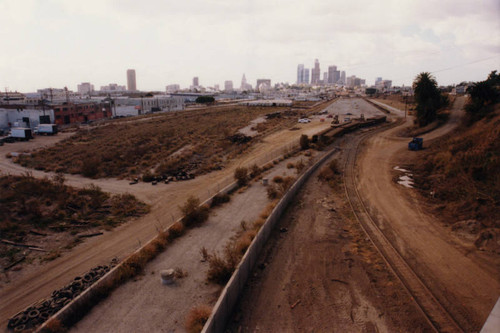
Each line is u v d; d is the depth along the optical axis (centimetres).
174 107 14912
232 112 12000
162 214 2561
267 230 1980
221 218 2311
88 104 10519
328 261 1730
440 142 4950
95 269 1634
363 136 6312
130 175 3866
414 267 1672
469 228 2073
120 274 1485
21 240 2044
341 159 4438
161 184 3472
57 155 5066
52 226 2259
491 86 6016
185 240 1953
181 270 1593
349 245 1923
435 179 3256
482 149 3188
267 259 1747
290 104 14662
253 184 3209
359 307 1345
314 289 1472
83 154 5122
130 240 2073
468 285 1511
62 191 3058
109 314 1261
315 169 3881
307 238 2012
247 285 1502
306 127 7731
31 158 4900
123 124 8981
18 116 8550
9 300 1459
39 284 1580
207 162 4541
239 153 5184
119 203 2775
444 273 1614
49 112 8788
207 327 1027
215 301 1342
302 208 2555
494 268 1645
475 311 1323
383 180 3384
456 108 8075
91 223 2341
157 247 1809
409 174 3597
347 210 2525
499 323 879
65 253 1903
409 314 1298
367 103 16262
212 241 1939
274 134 6856
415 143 4844
